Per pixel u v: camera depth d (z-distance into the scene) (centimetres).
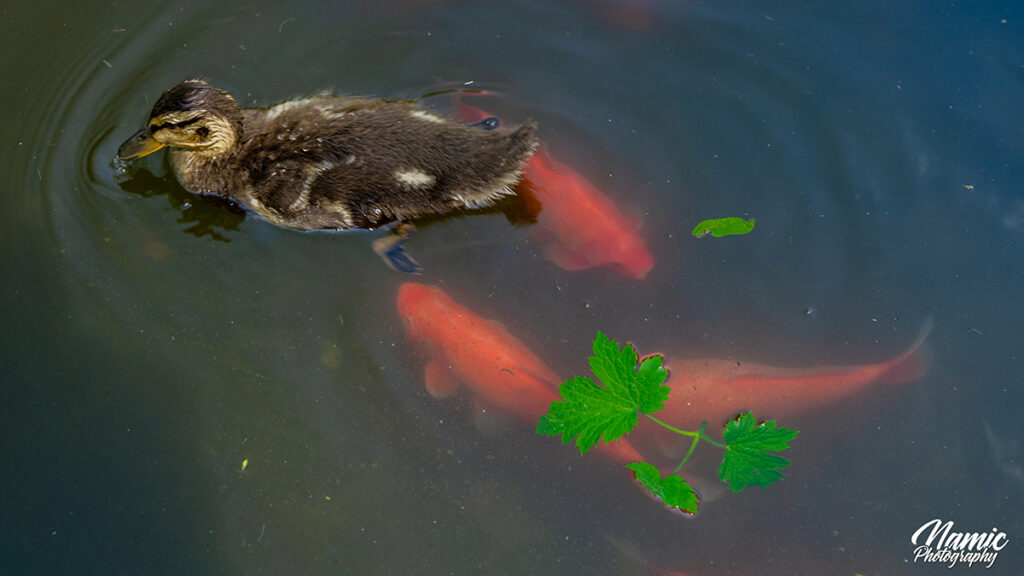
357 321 103
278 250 106
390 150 105
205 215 107
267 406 100
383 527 98
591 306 105
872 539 98
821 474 100
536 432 101
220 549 97
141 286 104
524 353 103
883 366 102
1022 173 109
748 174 109
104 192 107
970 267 106
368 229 107
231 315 103
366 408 101
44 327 101
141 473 98
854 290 105
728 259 106
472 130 106
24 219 105
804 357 103
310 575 97
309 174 105
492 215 107
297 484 99
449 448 100
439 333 103
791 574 97
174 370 101
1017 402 101
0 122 109
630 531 98
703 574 97
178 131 105
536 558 98
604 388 98
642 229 107
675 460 100
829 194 109
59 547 96
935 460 100
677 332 104
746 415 99
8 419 99
